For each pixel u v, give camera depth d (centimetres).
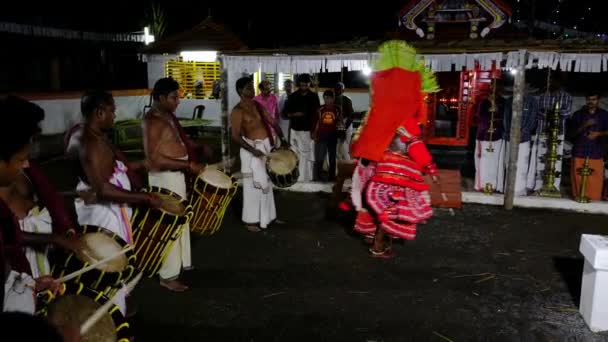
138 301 396
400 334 350
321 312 381
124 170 334
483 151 696
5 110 207
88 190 324
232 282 433
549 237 548
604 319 351
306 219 612
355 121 1098
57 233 274
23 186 274
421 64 456
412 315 376
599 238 367
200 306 389
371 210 479
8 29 1148
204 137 1362
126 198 320
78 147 310
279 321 367
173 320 368
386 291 416
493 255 496
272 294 411
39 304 234
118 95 1256
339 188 635
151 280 434
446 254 498
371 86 465
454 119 1023
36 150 977
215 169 477
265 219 568
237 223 595
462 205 668
